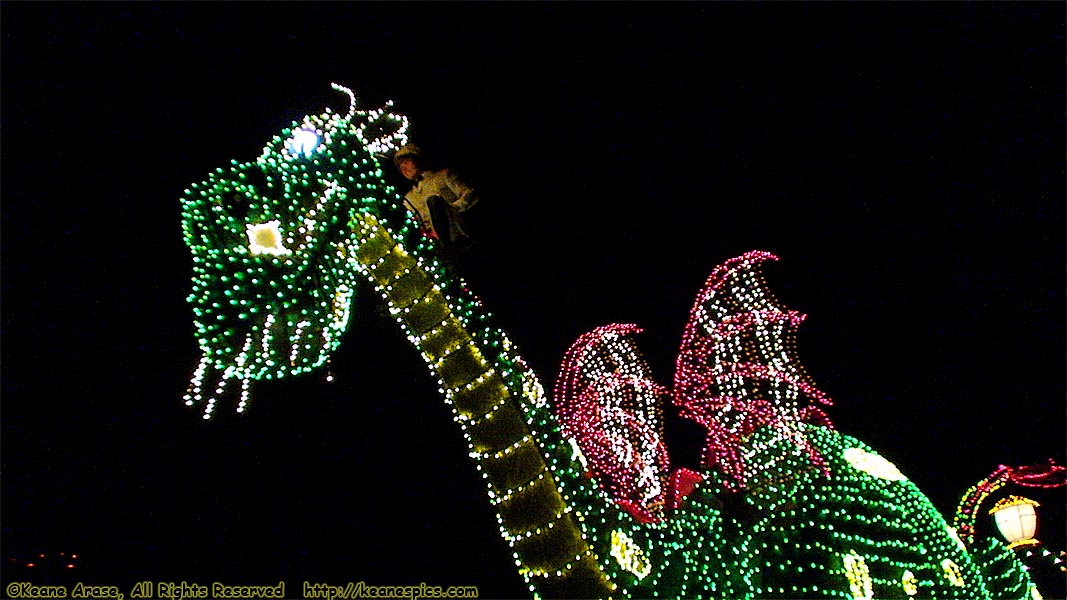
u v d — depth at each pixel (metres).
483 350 3.45
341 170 3.56
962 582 4.27
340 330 3.46
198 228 3.40
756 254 4.41
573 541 3.19
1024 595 4.80
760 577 3.74
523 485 3.25
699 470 4.10
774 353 4.28
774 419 4.12
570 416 3.73
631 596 3.22
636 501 3.54
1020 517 5.61
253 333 3.30
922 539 4.20
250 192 3.42
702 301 4.30
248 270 3.31
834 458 4.24
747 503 3.93
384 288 3.49
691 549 3.54
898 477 4.45
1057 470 6.10
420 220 3.91
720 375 4.17
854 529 4.02
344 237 3.46
